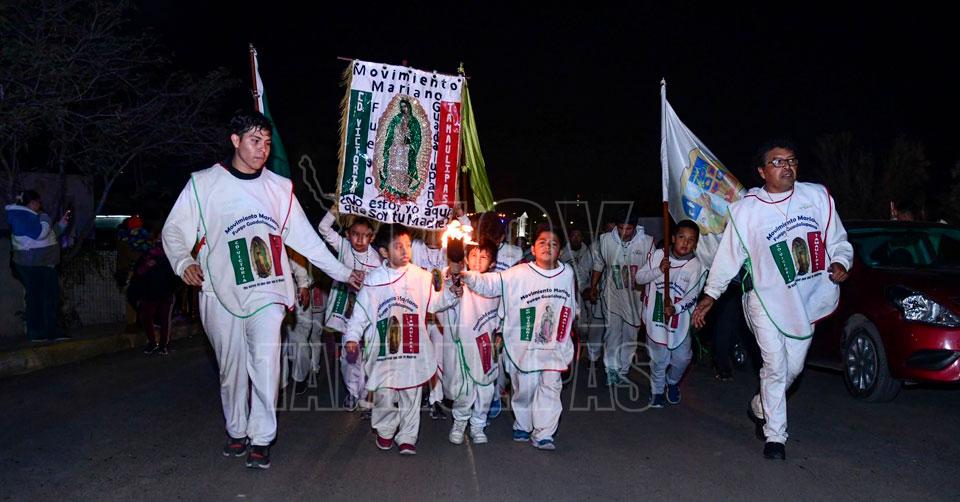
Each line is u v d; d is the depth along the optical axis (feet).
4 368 33.50
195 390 30.04
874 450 22.02
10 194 44.21
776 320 21.17
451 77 26.78
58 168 51.34
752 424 25.40
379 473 20.17
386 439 22.17
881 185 63.93
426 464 21.02
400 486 19.12
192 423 24.81
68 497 17.98
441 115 26.66
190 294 51.55
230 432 21.02
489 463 21.12
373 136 26.32
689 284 27.53
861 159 64.95
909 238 30.83
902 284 26.96
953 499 18.06
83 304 47.26
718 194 27.27
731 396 30.07
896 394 27.48
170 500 17.90
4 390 29.89
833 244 21.49
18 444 22.22
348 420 25.98
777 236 21.18
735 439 23.49
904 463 20.80
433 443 23.35
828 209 21.48
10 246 40.24
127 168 52.01
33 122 41.16
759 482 19.30
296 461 21.15
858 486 18.95
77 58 41.45
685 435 24.02
